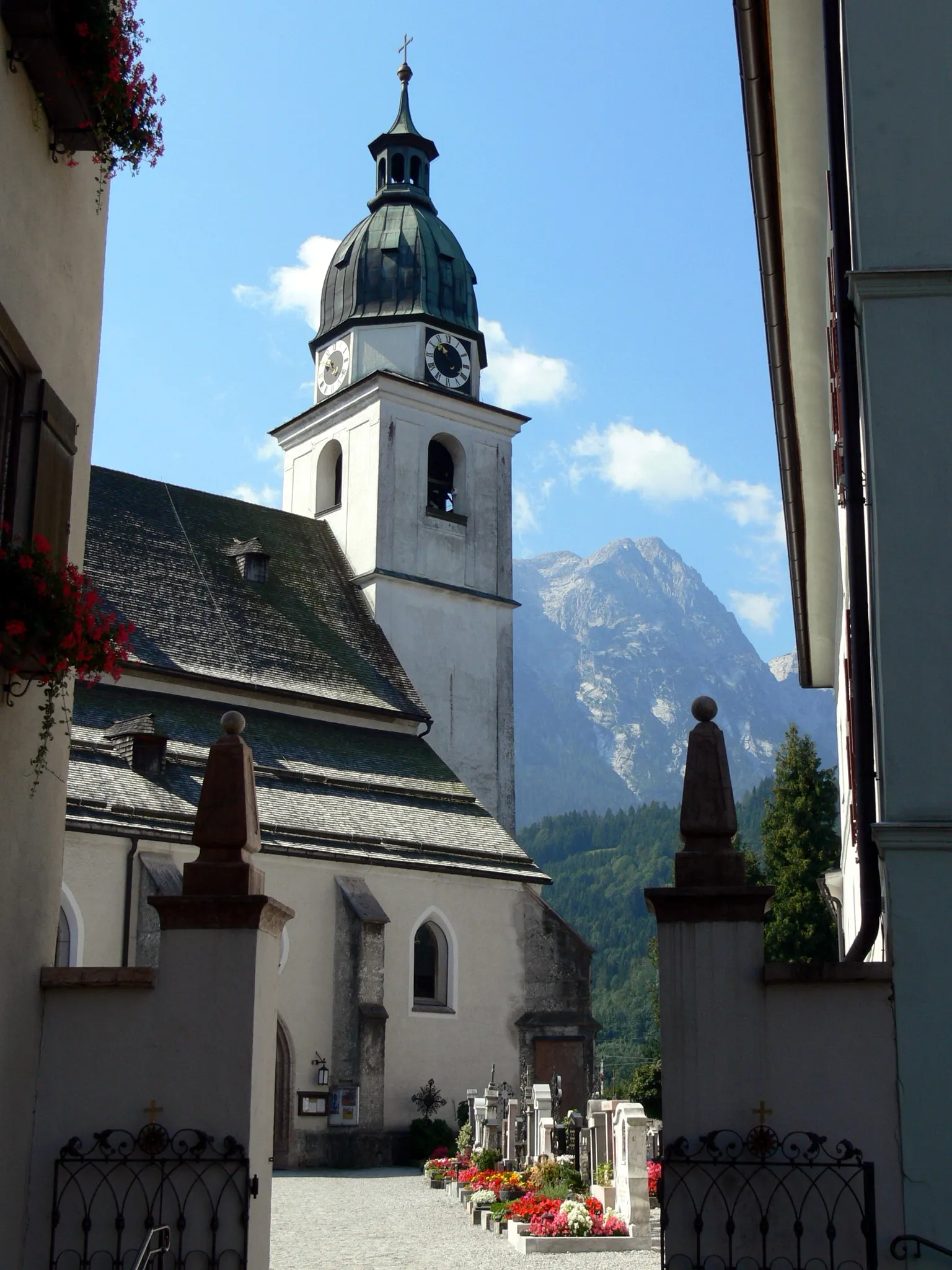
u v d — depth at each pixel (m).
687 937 10.17
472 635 52.97
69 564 10.47
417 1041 40.50
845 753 18.59
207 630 45.94
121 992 10.49
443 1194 29.52
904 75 11.03
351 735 47.12
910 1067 9.76
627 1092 50.53
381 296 54.97
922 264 10.72
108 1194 10.19
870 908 10.56
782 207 14.91
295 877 39.28
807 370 17.27
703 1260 9.74
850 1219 9.66
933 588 10.28
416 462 53.22
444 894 42.16
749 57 12.63
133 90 11.13
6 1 9.83
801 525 20.47
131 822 36.12
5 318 9.86
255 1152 10.33
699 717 10.68
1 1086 9.76
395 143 57.22
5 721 10.09
